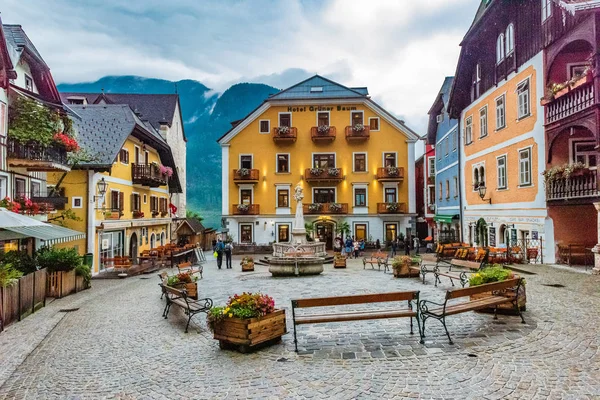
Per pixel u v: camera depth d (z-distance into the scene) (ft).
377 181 126.52
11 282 34.06
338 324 29.68
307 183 127.44
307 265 62.69
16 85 54.90
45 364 24.09
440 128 120.16
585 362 20.88
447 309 26.00
